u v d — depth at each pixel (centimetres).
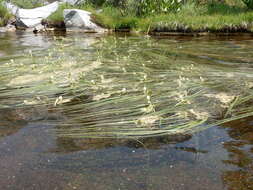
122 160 185
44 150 198
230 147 200
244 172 170
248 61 464
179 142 209
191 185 160
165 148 200
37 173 171
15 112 265
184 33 870
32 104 286
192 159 185
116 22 1017
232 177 166
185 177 167
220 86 333
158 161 184
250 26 832
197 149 198
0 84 351
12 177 167
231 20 857
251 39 717
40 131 227
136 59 480
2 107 278
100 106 278
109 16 1090
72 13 1031
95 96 307
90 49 583
